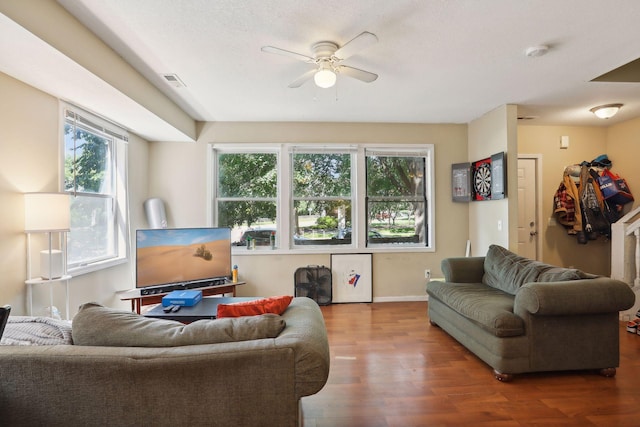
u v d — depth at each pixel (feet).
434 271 15.29
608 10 6.72
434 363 8.70
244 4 6.42
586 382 7.65
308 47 8.13
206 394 4.14
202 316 8.35
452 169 15.21
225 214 14.98
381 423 6.19
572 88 11.12
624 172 15.38
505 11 6.75
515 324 7.67
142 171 13.85
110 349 4.16
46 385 4.03
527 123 15.51
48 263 7.91
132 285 12.80
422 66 9.33
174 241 11.35
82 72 7.36
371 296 14.98
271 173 15.11
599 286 7.51
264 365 4.17
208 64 9.06
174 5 6.44
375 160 15.43
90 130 10.63
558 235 15.96
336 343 10.11
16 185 7.78
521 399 6.97
